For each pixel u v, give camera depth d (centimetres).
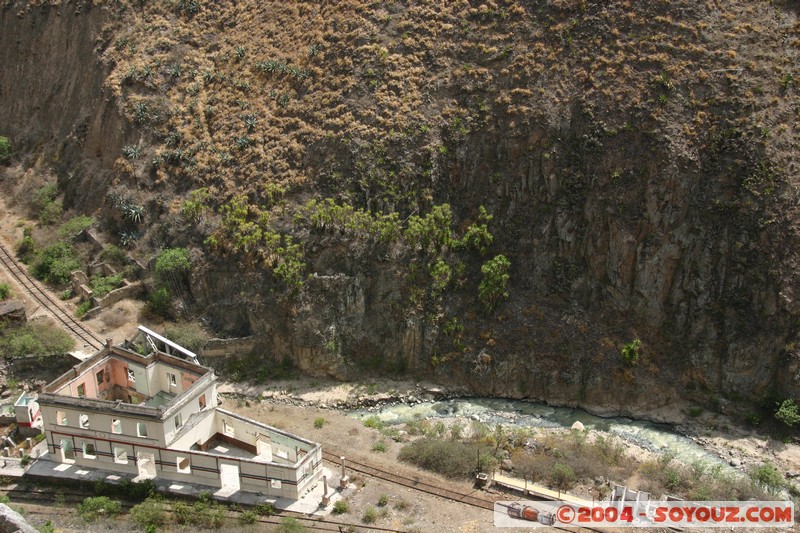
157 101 9356
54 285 8544
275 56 9331
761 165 7131
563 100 7844
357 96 8569
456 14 8731
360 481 6159
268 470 5912
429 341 7538
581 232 7544
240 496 5988
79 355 7450
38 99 10512
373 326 7681
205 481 6116
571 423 6969
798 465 6347
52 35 10588
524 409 7181
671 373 7125
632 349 7094
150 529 5531
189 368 6538
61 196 9588
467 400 7350
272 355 7738
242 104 9100
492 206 7881
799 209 7006
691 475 6175
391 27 8894
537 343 7362
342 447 6588
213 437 6606
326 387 7500
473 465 6234
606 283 7431
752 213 7044
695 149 7319
